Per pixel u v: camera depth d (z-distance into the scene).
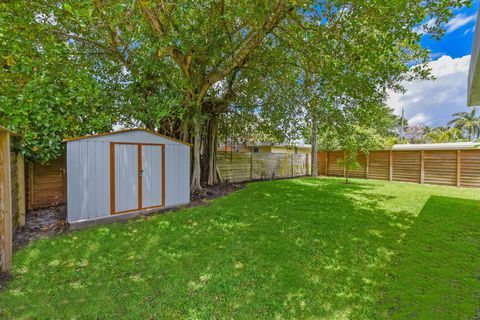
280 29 4.99
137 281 2.49
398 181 10.31
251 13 4.20
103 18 3.54
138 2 3.05
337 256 3.04
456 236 3.73
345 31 4.22
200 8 4.22
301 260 2.93
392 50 4.20
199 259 2.95
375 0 3.37
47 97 4.55
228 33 5.14
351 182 9.97
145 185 5.19
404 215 4.88
